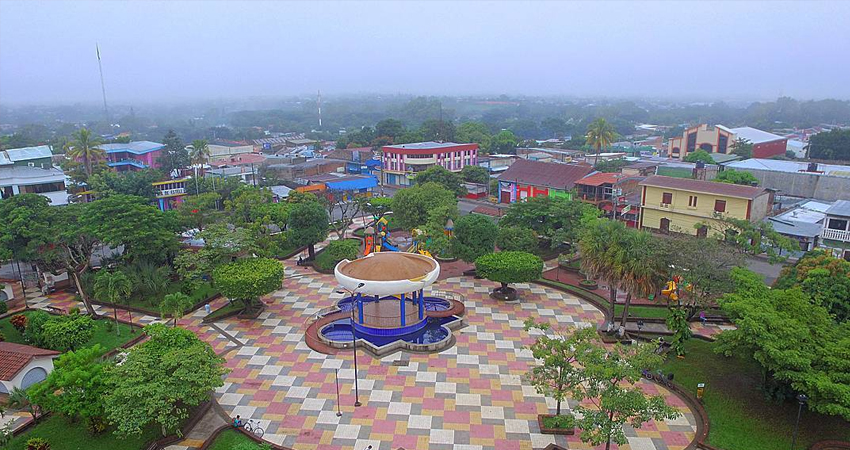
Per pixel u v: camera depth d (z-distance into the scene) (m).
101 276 49.22
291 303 55.09
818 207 76.81
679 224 72.88
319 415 35.34
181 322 50.19
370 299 55.72
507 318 50.84
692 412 35.25
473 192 111.69
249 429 33.53
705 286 43.53
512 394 37.78
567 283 59.56
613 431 28.27
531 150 147.00
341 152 150.00
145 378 30.89
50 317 43.72
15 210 54.06
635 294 44.62
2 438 30.62
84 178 94.38
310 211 66.31
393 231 84.44
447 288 59.22
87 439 32.44
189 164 127.88
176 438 32.66
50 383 31.67
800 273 45.72
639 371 28.70
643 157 134.38
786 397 34.12
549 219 67.00
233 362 42.53
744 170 93.12
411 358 43.00
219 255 53.69
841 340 31.61
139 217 55.38
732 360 41.03
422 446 32.16
